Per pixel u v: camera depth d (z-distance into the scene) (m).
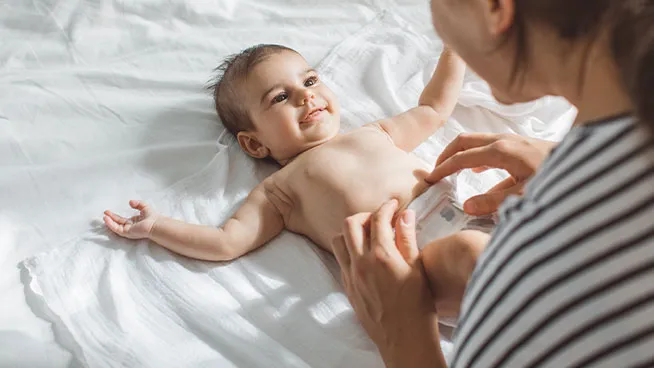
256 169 1.22
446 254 0.80
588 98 0.47
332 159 1.12
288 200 1.12
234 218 1.07
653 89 0.37
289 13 1.49
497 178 1.10
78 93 1.27
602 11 0.43
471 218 0.97
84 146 1.21
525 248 0.46
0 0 1.41
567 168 0.44
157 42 1.40
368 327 0.79
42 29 1.39
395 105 1.29
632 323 0.42
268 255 1.05
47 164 1.16
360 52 1.39
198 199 1.13
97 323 0.92
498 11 0.48
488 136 1.00
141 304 0.96
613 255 0.42
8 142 1.18
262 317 0.95
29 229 1.07
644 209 0.41
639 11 0.40
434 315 0.76
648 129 0.38
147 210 1.07
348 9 1.50
